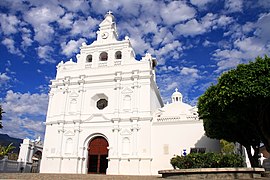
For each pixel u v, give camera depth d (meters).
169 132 33.12
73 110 37.28
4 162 34.62
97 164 34.47
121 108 35.59
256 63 19.02
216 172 17.52
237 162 19.59
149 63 37.22
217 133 25.11
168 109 36.84
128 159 32.66
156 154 32.53
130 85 36.50
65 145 35.38
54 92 38.97
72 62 40.78
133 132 33.75
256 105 18.95
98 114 35.78
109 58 39.25
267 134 19.16
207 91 22.64
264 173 17.78
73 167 33.78
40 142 45.62
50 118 37.38
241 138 24.89
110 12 43.31
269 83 17.53
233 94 18.50
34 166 42.91
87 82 38.31
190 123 32.84
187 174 18.41
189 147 31.80
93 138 35.81
